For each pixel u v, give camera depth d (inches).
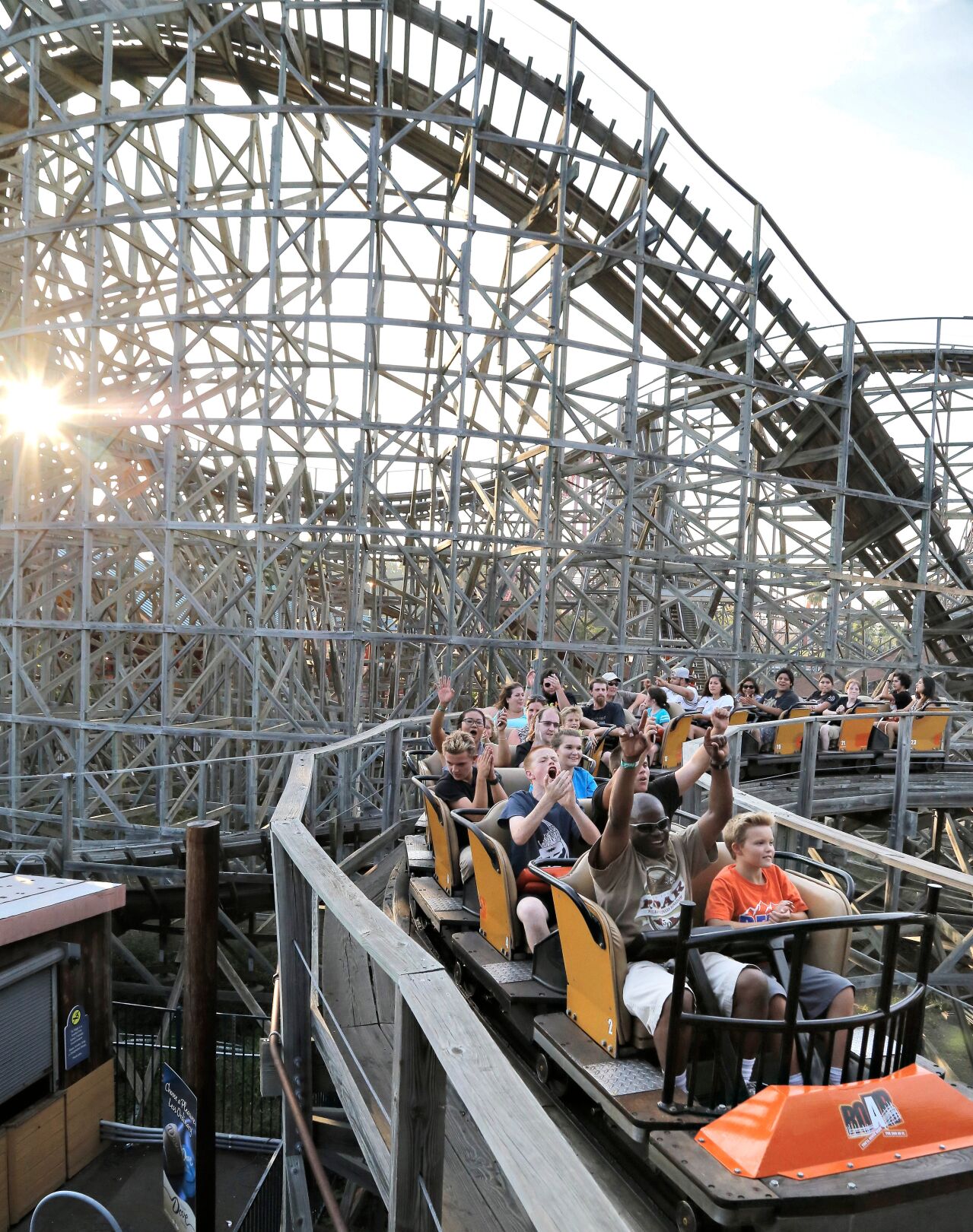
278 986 179.2
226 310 617.3
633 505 690.2
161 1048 339.9
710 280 717.9
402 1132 94.7
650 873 147.4
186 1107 158.7
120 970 625.6
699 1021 118.9
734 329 789.2
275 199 612.7
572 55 636.7
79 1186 270.5
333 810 621.6
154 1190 269.0
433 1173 96.0
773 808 221.9
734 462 745.6
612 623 756.0
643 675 710.5
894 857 185.3
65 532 765.3
